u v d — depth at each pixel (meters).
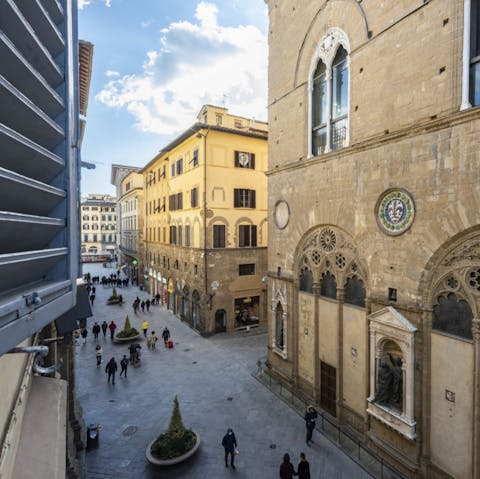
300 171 15.11
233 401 15.60
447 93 9.10
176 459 11.12
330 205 13.34
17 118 2.99
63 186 3.88
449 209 9.07
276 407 14.95
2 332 2.45
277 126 16.97
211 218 26.06
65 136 3.88
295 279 15.64
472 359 8.58
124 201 65.06
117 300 37.25
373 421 11.44
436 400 9.45
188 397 16.11
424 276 9.75
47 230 3.57
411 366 9.89
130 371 19.28
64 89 3.90
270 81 17.52
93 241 107.56
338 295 13.06
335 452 11.68
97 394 16.55
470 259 8.72
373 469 10.63
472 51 8.75
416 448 9.88
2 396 4.04
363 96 11.73
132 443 12.60
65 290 3.79
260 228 28.59
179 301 31.19
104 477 10.78
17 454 4.96
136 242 52.50
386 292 10.95
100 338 25.66
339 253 13.16
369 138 11.44
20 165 3.13
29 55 3.21
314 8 14.10
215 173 26.30
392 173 10.69
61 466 5.11
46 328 10.27
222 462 11.42
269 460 11.48
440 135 9.27
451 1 8.98
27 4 3.06
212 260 26.05
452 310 9.16
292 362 15.97
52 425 6.05
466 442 8.67
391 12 10.64
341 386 13.02
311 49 14.45
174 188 32.66
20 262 2.86
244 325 27.72
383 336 10.83
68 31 3.94
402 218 10.43
